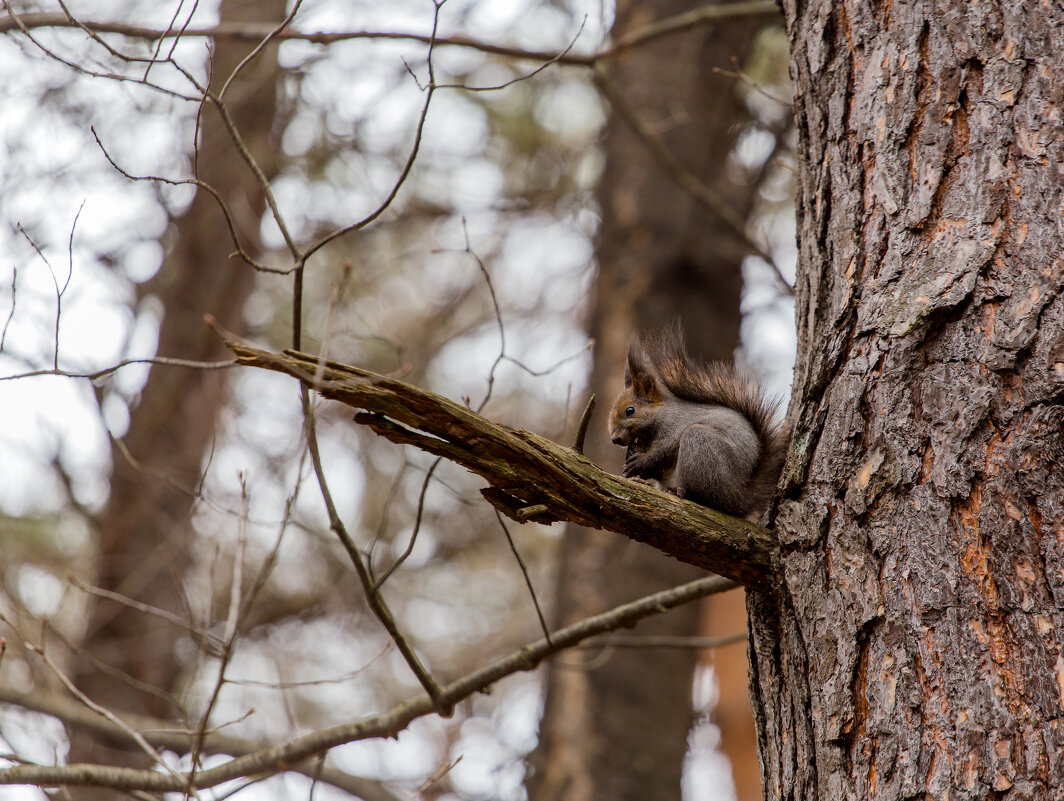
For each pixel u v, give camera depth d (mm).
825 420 5773
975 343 5395
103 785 7754
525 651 8445
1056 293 5316
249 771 8086
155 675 15031
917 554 5184
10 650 11773
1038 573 4934
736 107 16516
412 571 18516
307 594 16922
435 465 7254
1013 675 4793
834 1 6836
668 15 16609
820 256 6375
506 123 17391
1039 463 5086
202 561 16000
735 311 15766
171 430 16016
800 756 5328
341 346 16188
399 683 17719
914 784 4789
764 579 5770
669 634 14281
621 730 13836
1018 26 5961
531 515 5648
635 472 8500
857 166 6305
